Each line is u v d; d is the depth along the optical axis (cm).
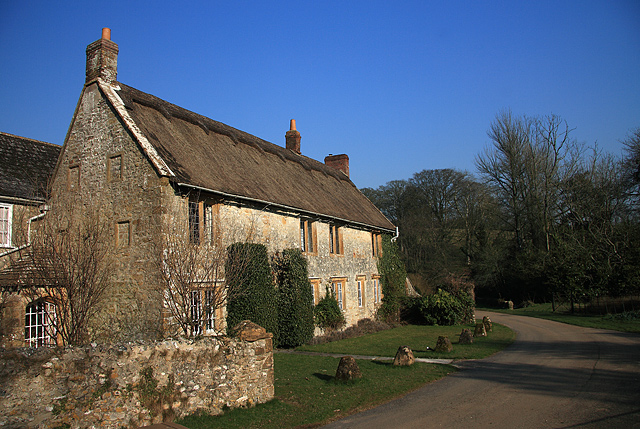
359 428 788
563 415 801
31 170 1894
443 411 867
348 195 2992
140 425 737
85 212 1523
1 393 624
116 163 1489
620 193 3419
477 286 4519
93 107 1583
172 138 1631
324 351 1675
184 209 1420
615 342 1698
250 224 1697
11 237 1666
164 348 793
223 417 827
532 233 4034
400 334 2272
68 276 1181
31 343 1345
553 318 2873
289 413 870
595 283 3103
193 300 1155
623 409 814
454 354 1535
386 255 3056
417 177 5297
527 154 3944
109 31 1652
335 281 2359
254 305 1557
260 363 938
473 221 4738
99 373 714
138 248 1371
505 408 865
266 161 2239
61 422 666
